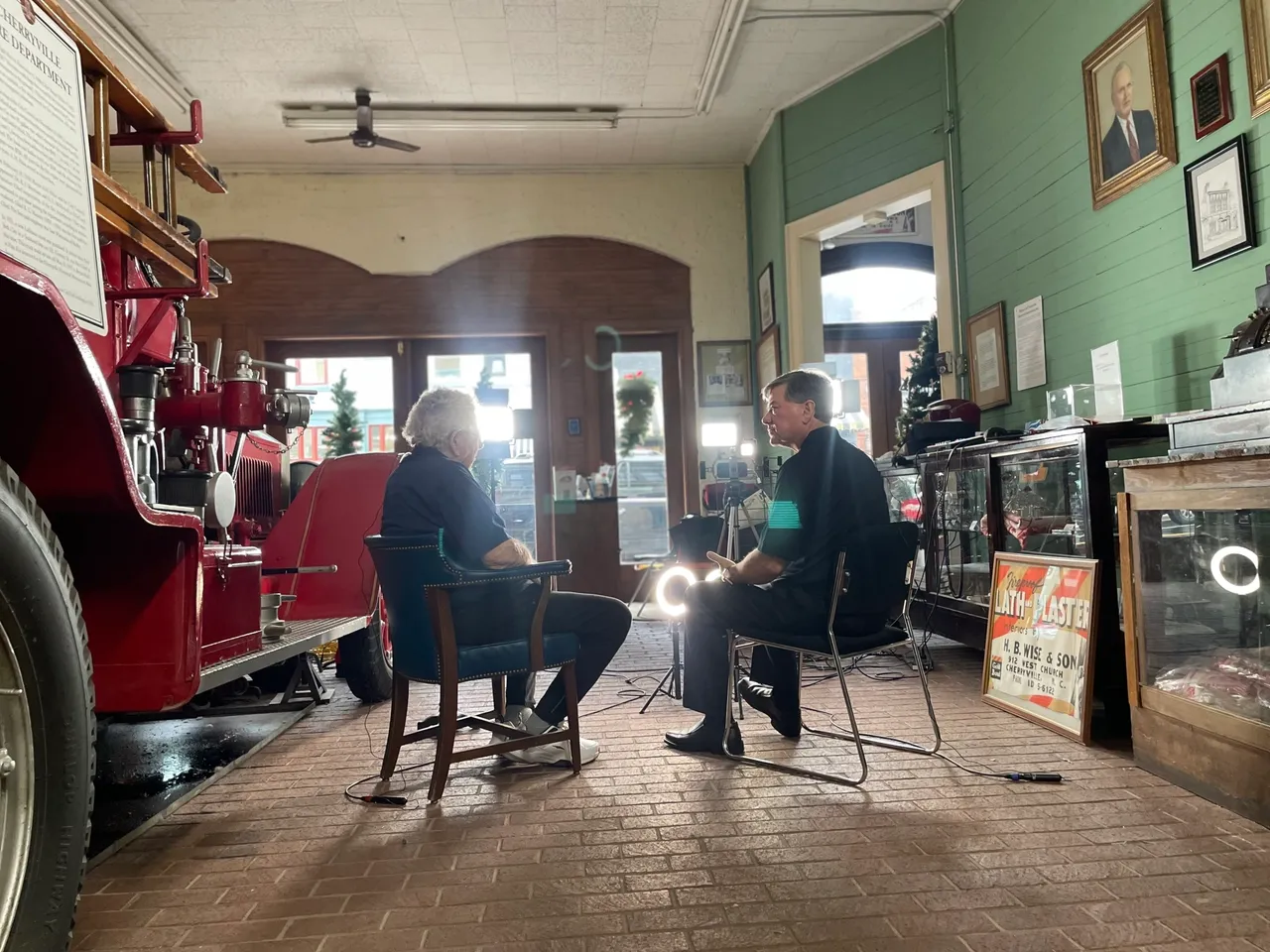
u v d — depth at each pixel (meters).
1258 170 2.77
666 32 5.31
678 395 7.31
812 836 1.88
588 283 7.20
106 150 1.74
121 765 2.64
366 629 3.39
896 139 5.41
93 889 1.69
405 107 6.16
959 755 2.48
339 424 7.14
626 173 7.24
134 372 1.92
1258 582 1.94
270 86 5.80
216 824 2.06
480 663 2.28
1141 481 2.31
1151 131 3.25
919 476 4.38
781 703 2.75
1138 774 2.27
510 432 7.23
